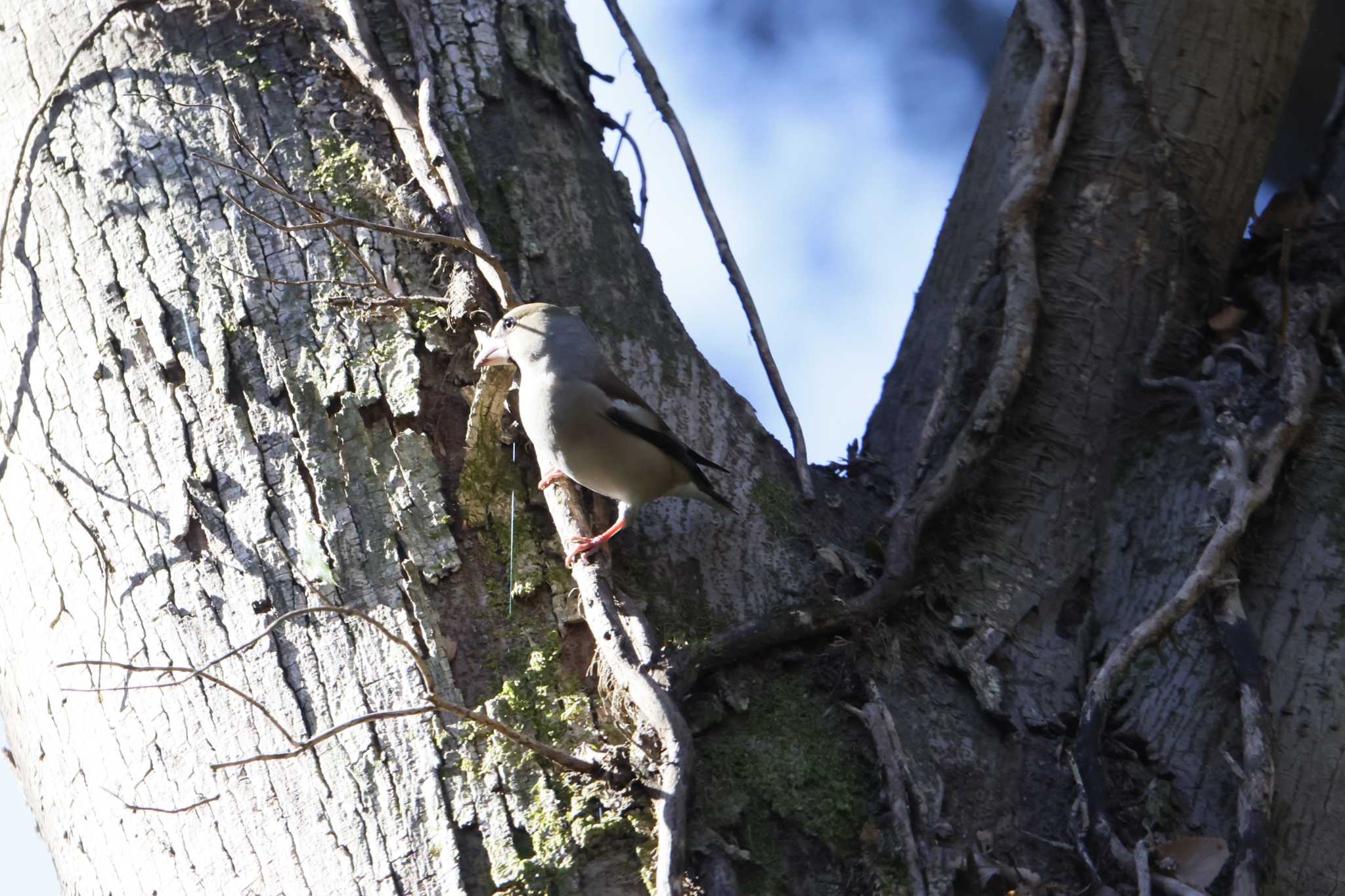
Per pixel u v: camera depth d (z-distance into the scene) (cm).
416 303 891
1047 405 977
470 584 791
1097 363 996
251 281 876
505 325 888
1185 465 951
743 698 771
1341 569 860
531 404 866
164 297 873
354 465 815
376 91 980
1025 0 1170
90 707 785
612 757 706
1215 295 1060
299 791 712
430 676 698
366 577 773
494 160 1014
